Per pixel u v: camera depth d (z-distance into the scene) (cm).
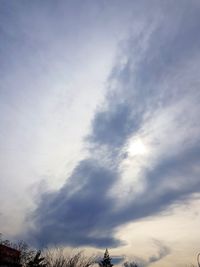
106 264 7038
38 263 3422
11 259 2678
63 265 3334
